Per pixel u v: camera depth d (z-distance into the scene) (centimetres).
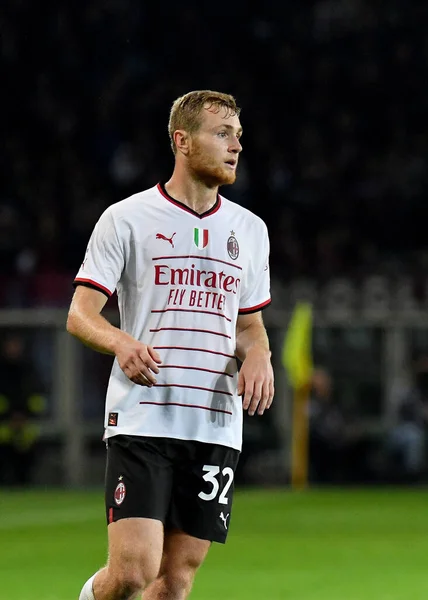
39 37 9238
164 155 9000
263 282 1766
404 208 8906
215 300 1681
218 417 1677
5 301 7369
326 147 9250
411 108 9525
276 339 7588
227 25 9688
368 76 9556
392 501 5831
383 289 7656
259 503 5703
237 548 3850
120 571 1603
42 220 8294
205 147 1662
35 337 7381
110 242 1662
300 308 6756
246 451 7269
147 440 1639
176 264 1667
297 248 8331
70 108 9106
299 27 9744
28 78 9150
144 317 1667
